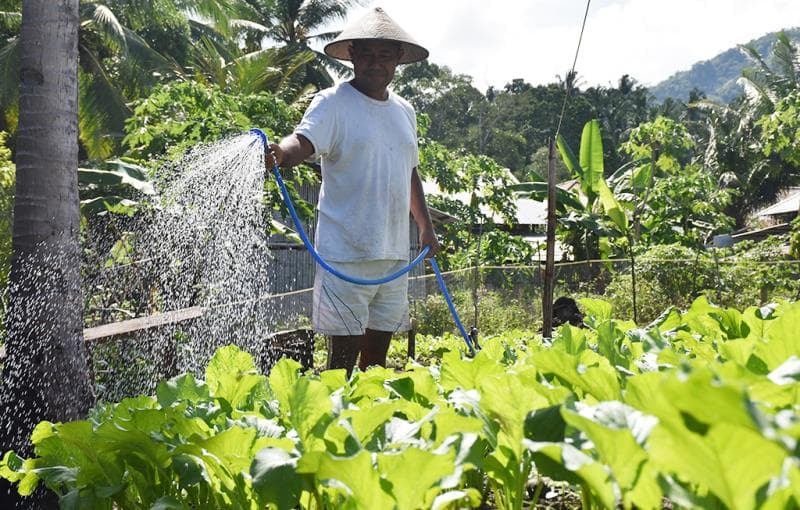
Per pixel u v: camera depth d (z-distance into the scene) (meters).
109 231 8.73
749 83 39.47
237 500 1.47
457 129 62.06
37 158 4.12
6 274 7.63
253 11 27.83
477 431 1.38
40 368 4.02
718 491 0.93
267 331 6.77
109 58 20.38
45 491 2.95
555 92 67.81
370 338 4.70
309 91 23.25
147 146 11.73
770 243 18.02
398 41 4.36
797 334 1.77
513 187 20.17
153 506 1.44
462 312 12.53
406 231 4.67
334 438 1.41
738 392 0.79
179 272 6.91
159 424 1.60
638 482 1.09
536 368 1.67
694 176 22.94
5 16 18.84
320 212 4.47
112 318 7.17
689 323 2.93
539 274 12.95
